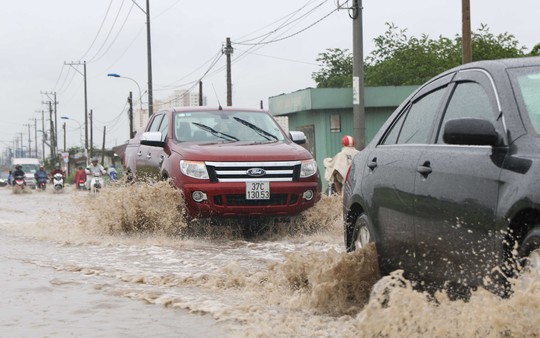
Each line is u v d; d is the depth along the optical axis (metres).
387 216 5.57
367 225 5.98
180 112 12.93
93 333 4.96
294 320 5.20
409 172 5.25
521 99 4.46
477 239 4.29
